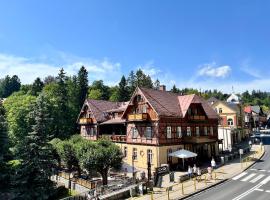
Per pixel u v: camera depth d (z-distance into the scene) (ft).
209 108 169.99
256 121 375.04
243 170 117.70
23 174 108.68
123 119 156.56
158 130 133.49
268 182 97.50
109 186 98.99
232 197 82.07
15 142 182.09
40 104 117.50
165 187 98.89
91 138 188.34
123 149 155.53
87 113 196.65
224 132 215.10
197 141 137.28
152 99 142.00
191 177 108.88
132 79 435.53
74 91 294.87
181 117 143.02
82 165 111.75
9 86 489.67
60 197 115.96
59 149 134.72
